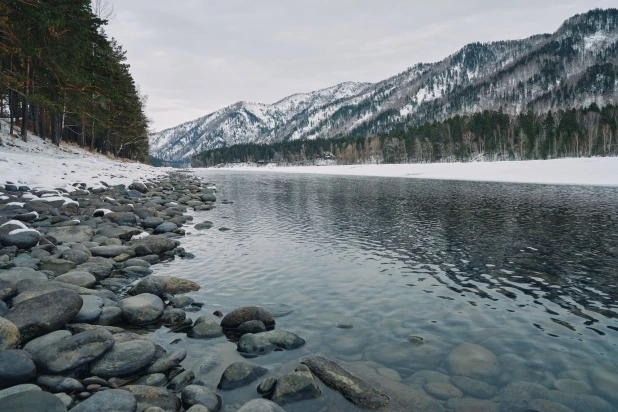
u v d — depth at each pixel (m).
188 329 6.15
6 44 21.88
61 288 6.33
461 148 122.44
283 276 9.06
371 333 6.06
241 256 10.89
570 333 6.06
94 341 4.84
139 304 6.45
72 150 44.16
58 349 4.57
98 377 4.46
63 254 8.98
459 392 4.41
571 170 48.84
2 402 3.43
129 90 48.84
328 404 4.19
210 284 8.41
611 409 4.09
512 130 117.12
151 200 20.59
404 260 10.54
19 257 8.53
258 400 3.91
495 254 11.19
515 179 47.00
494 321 6.54
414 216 18.42
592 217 17.83
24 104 33.03
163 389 4.18
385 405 4.14
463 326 6.33
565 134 102.62
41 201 14.55
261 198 26.89
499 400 4.26
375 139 163.00
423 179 52.12
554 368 4.98
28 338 5.02
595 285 8.41
